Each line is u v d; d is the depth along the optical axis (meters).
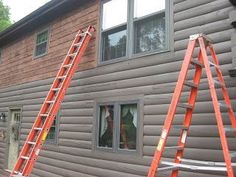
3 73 11.95
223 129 3.45
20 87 10.38
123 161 5.94
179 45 5.32
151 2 6.00
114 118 6.26
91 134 6.80
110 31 6.86
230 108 3.98
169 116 3.79
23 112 9.97
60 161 7.68
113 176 6.09
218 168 3.58
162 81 5.50
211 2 4.98
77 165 7.08
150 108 5.61
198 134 4.80
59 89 6.22
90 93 6.98
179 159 4.21
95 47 7.06
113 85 6.42
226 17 4.74
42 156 8.43
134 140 5.88
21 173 5.46
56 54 8.58
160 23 5.81
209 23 4.95
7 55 11.82
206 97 4.78
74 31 7.98
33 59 9.74
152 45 5.88
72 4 8.07
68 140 7.49
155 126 5.49
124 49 6.44
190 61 3.94
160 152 3.73
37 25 9.79
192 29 5.17
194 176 4.76
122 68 6.28
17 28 10.41
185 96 5.05
